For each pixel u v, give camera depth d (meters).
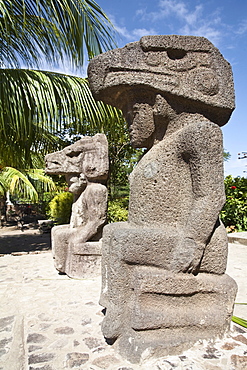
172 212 1.70
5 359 1.59
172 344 1.50
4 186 5.95
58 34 4.01
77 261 3.11
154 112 1.76
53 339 1.71
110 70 1.73
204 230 1.60
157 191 1.70
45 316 2.06
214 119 1.85
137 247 1.59
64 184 7.88
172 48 1.72
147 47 1.70
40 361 1.47
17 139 4.34
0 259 4.09
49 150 5.40
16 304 2.33
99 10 4.18
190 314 1.61
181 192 1.71
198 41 1.76
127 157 6.95
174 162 1.71
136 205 1.76
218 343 1.60
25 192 6.21
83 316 2.05
